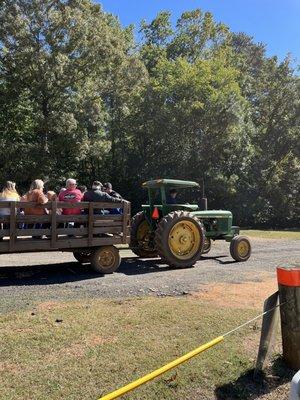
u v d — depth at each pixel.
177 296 6.84
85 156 27.91
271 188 31.17
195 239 9.81
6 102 26.09
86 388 3.81
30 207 7.93
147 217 10.71
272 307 4.35
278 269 4.44
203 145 28.48
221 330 5.21
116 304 6.22
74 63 26.08
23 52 24.81
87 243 8.44
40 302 6.30
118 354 4.47
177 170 28.98
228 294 6.99
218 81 29.12
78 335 4.93
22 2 24.94
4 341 4.70
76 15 25.58
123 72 29.17
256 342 4.92
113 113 30.22
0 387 3.77
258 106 34.38
